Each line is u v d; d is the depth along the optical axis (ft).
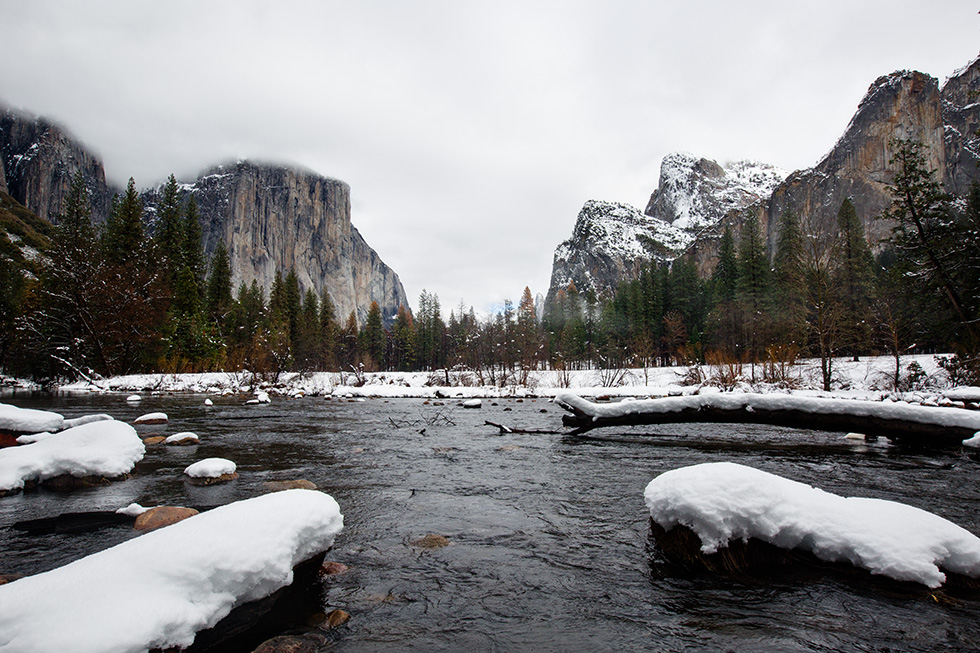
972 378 76.95
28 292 116.98
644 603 10.54
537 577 11.91
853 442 35.35
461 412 62.75
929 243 72.74
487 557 13.25
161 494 19.45
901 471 24.16
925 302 79.00
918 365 90.02
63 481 20.39
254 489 20.43
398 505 18.51
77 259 99.81
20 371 118.83
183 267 142.31
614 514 17.35
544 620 9.78
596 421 36.96
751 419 32.65
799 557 12.19
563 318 283.79
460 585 11.46
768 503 12.32
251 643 8.89
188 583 8.05
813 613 10.04
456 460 28.25
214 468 21.91
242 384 110.93
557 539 14.69
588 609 10.26
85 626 6.54
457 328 270.05
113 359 106.73
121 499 18.70
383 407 70.38
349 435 38.91
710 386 108.58
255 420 48.60
